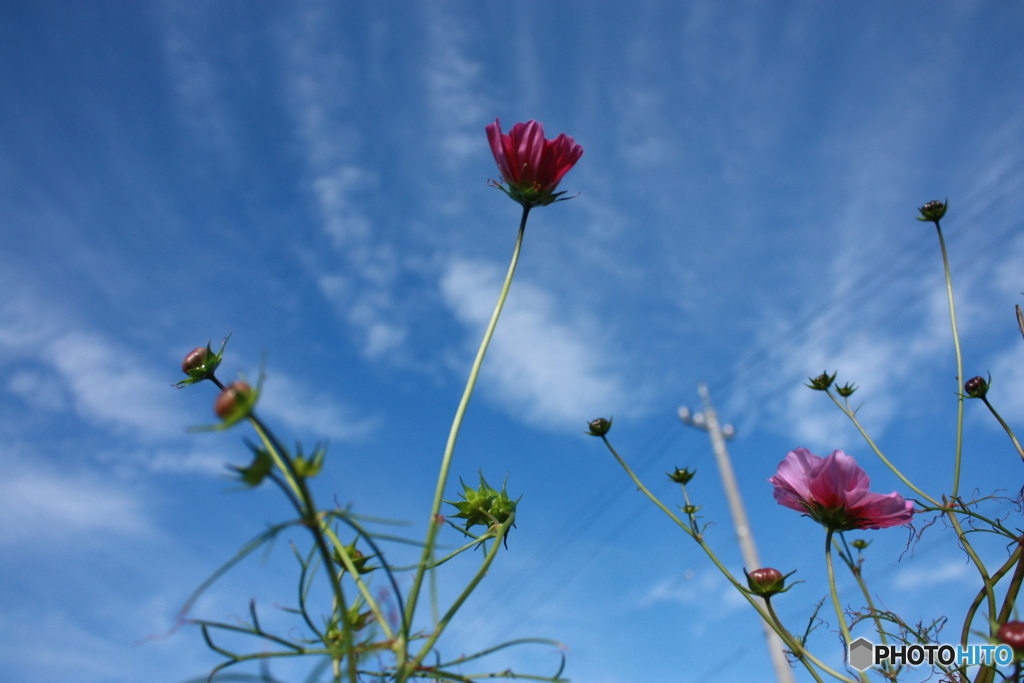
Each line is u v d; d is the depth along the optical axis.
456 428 0.23
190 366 0.31
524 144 0.33
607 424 0.42
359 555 0.24
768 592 0.28
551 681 0.22
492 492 0.31
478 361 0.26
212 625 0.19
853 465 0.29
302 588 0.20
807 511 0.30
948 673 0.27
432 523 0.21
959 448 0.31
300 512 0.17
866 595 0.31
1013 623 0.21
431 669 0.21
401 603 0.19
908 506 0.29
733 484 3.35
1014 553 0.26
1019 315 0.31
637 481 0.39
